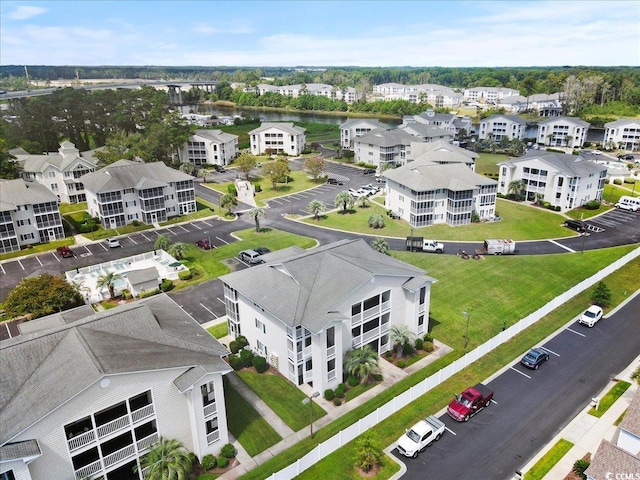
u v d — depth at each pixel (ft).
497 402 131.44
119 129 487.61
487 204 288.30
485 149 519.19
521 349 156.04
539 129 545.44
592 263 221.87
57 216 263.49
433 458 112.57
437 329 168.35
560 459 111.14
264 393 134.62
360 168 434.30
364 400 131.95
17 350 101.30
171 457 99.55
